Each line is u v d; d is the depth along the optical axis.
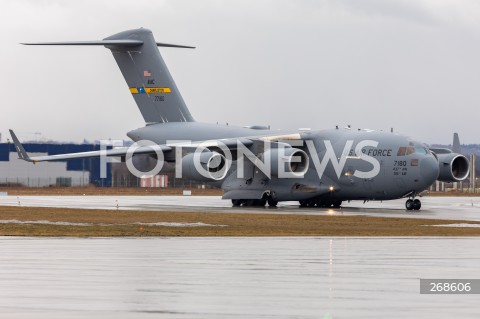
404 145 149.00
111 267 60.22
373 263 63.75
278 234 94.88
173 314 41.25
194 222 114.06
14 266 60.47
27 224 106.69
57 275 55.56
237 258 67.00
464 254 70.94
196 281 53.19
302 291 49.22
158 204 171.75
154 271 58.03
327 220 121.00
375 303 45.03
